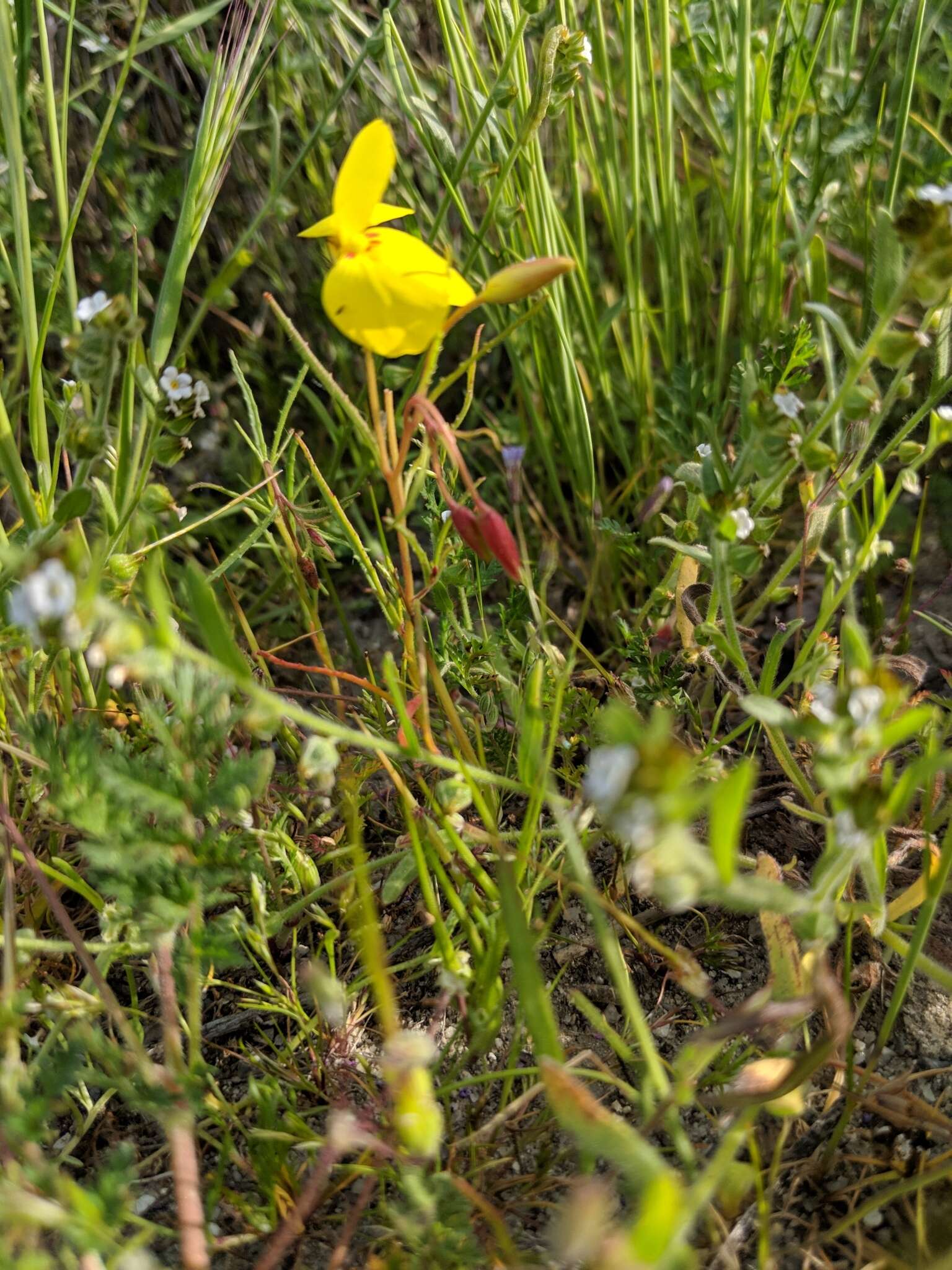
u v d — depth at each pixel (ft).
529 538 0.62
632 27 0.53
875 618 0.52
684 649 0.43
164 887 0.31
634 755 0.20
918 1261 0.32
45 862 0.41
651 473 0.60
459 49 0.54
